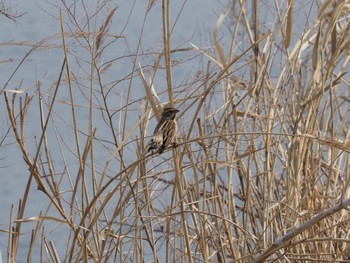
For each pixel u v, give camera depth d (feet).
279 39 49.19
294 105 46.37
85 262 37.32
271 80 47.42
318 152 44.42
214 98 46.50
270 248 35.78
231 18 49.85
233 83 45.65
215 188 41.81
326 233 45.42
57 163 85.46
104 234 39.11
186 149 37.55
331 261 38.14
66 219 37.17
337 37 45.83
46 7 69.97
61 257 67.62
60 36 36.86
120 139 40.70
